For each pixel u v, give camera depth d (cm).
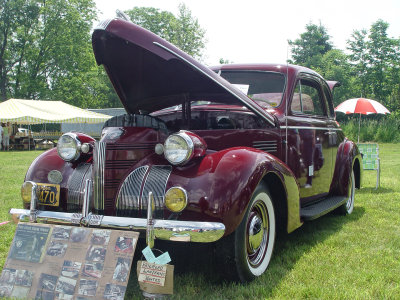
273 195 301
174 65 280
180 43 3844
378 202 573
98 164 251
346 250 340
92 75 4019
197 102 376
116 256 220
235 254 247
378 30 4203
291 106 365
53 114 2134
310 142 386
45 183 275
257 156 264
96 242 226
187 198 232
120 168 255
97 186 251
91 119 2184
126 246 221
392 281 273
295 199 304
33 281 223
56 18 3697
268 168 264
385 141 2706
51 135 2720
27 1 3634
